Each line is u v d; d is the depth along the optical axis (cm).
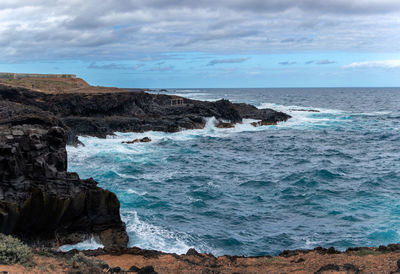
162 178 3500
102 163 4022
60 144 2311
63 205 1969
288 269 1459
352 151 5038
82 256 1348
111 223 2117
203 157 4569
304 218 2511
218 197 2950
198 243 2114
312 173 3681
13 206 1827
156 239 2128
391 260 1366
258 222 2450
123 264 1535
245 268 1516
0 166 1920
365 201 2812
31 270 1152
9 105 4934
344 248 2044
